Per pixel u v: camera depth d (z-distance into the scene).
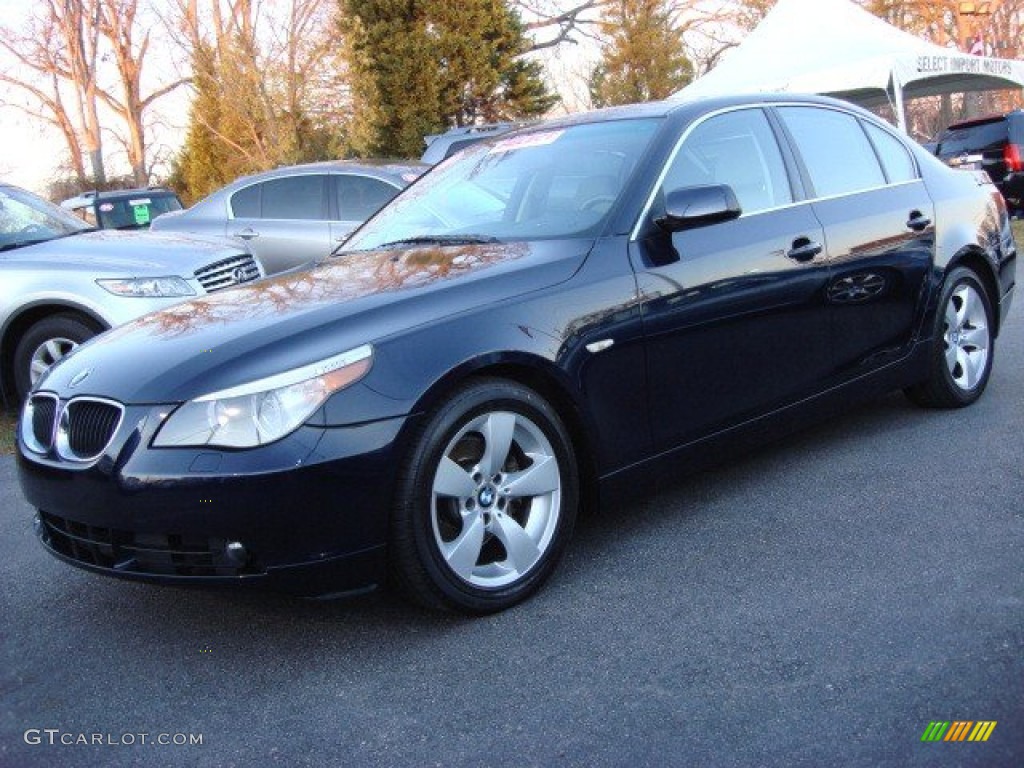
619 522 4.02
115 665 3.14
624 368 3.55
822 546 3.61
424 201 4.56
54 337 6.32
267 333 3.10
